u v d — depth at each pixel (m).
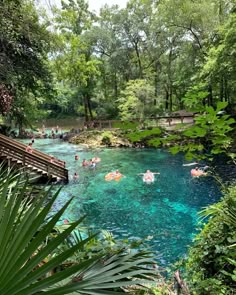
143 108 21.80
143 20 29.98
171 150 2.07
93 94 33.44
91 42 30.28
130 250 2.68
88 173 14.67
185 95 1.92
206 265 3.56
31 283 1.12
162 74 30.30
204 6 22.39
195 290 3.13
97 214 9.44
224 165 14.15
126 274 1.56
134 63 32.38
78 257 2.18
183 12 22.98
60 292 1.16
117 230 8.27
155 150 20.09
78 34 29.20
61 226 2.92
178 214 9.30
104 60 33.22
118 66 31.58
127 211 9.66
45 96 15.99
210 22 22.16
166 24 24.31
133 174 14.27
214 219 4.02
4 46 11.15
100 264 1.63
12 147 11.46
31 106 20.12
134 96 22.56
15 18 10.30
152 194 11.31
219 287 3.04
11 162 11.20
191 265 3.80
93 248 2.46
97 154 19.50
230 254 3.26
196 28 23.27
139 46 31.56
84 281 1.40
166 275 4.78
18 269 1.14
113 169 15.37
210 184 12.12
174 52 28.36
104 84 34.88
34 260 1.17
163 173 14.22
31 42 11.88
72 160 17.86
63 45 14.39
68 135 26.23
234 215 3.15
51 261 1.17
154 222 8.77
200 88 1.92
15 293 1.09
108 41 30.50
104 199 10.87
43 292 1.13
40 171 11.71
